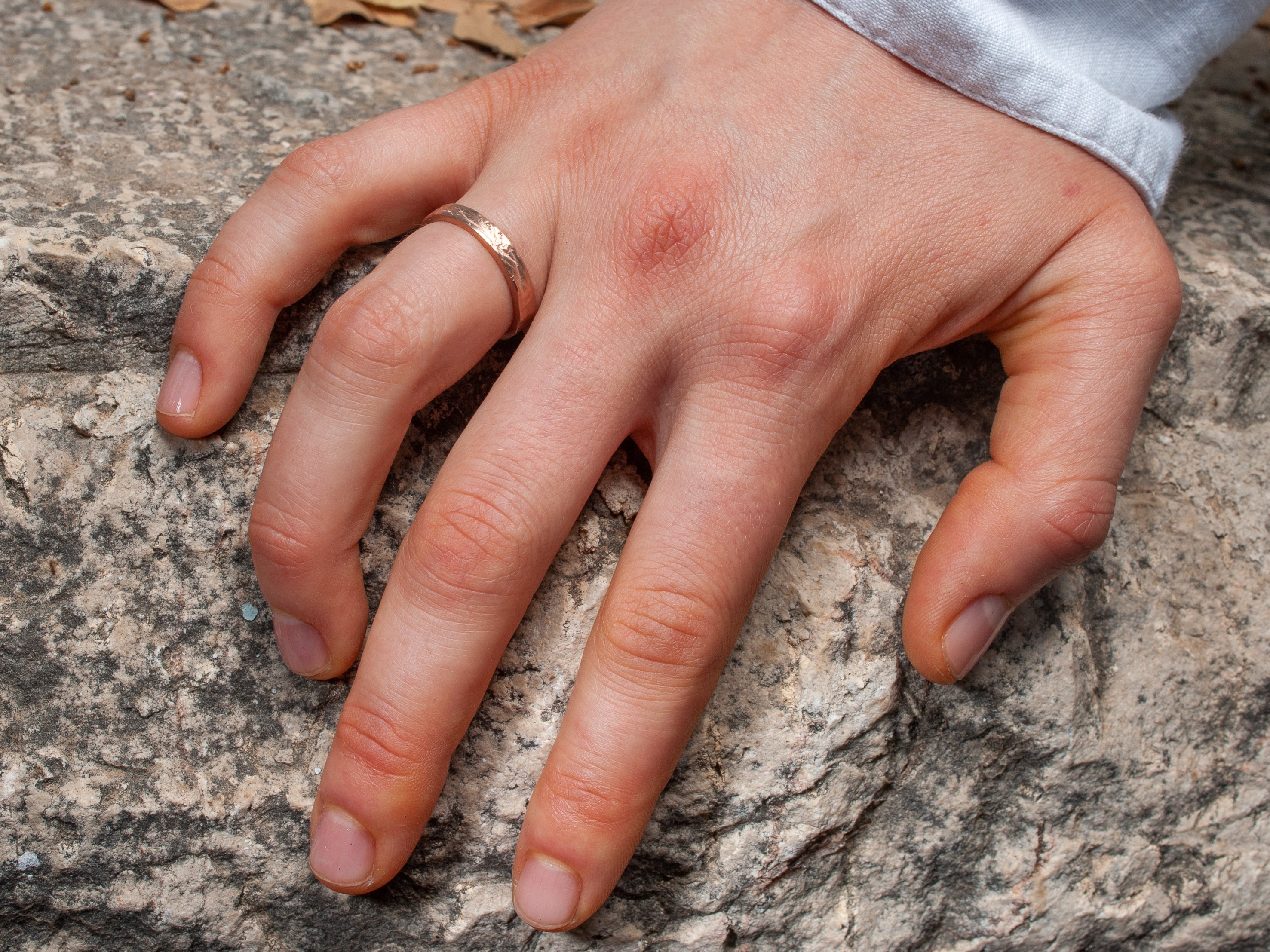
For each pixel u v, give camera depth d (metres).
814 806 0.31
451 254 0.29
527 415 0.28
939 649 0.29
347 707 0.28
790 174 0.29
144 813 0.30
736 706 0.31
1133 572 0.33
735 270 0.29
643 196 0.29
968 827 0.32
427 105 0.31
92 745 0.30
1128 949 0.34
